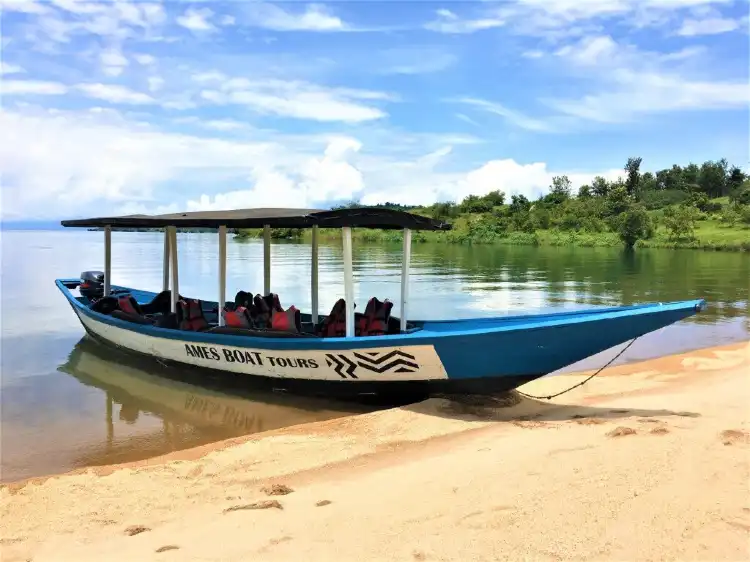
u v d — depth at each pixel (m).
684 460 6.10
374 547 4.66
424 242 70.62
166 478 6.64
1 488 6.56
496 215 84.31
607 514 4.98
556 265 38.06
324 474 6.56
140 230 15.31
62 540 5.22
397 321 10.59
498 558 4.40
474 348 8.52
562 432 7.42
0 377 11.92
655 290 24.86
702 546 4.43
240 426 8.99
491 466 6.34
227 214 10.81
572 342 8.33
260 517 5.38
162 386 11.23
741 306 20.19
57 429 8.97
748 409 8.17
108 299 13.96
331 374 9.57
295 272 33.25
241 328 10.41
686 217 61.09
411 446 7.35
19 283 28.50
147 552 4.86
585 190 94.44
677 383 10.09
